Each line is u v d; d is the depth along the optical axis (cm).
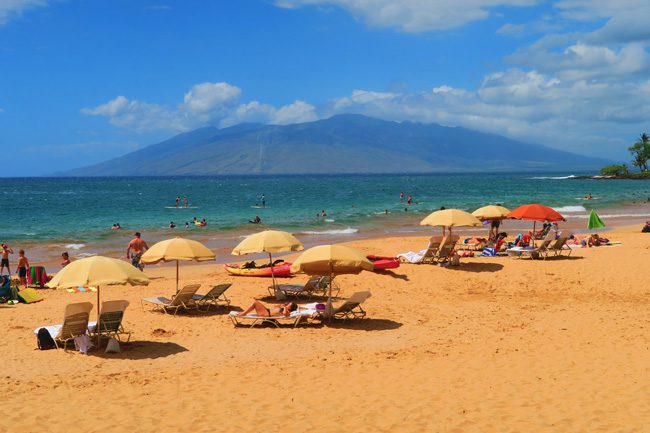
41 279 2012
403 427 784
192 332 1347
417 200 7438
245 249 1593
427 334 1316
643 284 1825
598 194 8400
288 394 920
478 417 811
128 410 852
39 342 1202
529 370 1023
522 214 2312
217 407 865
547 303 1652
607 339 1230
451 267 2100
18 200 8138
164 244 1553
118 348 1178
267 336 1312
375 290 1819
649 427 762
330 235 3697
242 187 13700
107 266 1153
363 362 1095
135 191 11550
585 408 833
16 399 897
